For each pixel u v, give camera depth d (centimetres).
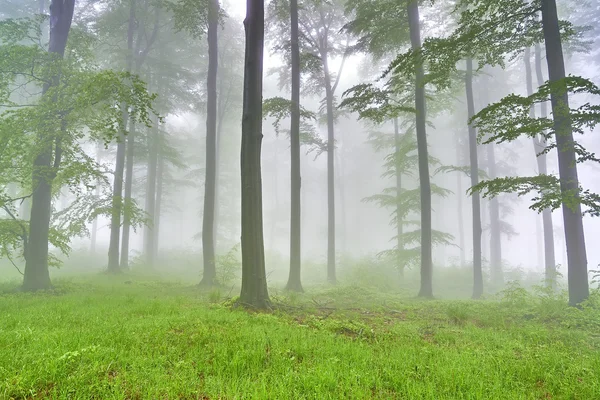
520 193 914
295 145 1561
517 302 978
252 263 908
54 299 918
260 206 941
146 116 1049
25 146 1166
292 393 327
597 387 366
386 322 789
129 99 1032
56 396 290
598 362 460
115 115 1081
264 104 1504
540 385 405
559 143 870
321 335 565
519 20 1012
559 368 437
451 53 1073
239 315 716
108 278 1670
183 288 1398
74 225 1448
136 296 1002
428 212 1414
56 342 429
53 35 1331
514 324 757
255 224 922
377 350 518
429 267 1384
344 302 1161
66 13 1359
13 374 321
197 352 433
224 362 396
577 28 1633
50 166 1220
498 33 1045
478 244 1656
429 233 1405
